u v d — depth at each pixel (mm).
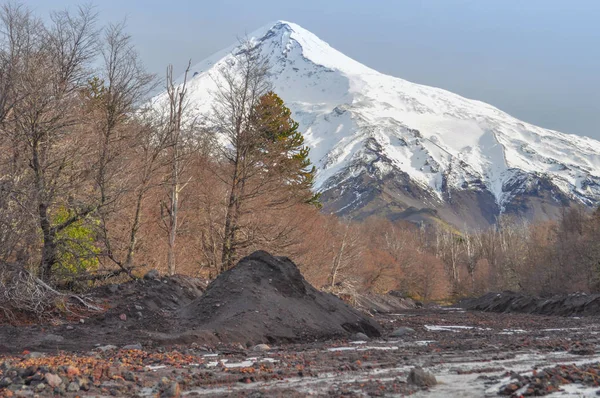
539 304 50500
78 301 19484
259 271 19938
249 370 9984
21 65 21797
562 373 8664
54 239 21656
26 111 21094
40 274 21234
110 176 23828
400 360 11758
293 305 18969
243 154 29328
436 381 8758
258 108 29453
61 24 23578
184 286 22875
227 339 15695
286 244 30328
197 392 8297
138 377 9242
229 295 18641
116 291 21047
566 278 69812
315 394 7992
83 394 8070
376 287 79938
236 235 29797
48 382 8234
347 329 19438
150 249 32250
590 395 7387
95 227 24094
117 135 25984
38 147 22000
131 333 15891
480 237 142375
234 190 29250
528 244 94688
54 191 22094
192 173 30672
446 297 109812
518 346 14742
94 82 25297
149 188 28375
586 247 66938
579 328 25906
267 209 29844
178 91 28406
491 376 9180
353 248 54969
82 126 23641
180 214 32875
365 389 8312
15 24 22344
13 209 20203
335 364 11102
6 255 18922
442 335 20891
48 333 15531
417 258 104125
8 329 15648
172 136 28125
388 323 29938
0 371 8961
